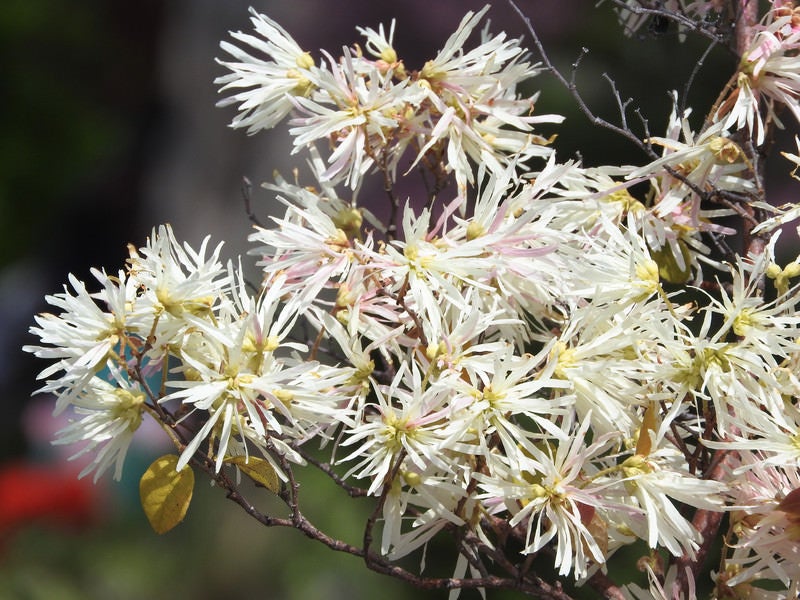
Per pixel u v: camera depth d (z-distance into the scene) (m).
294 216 0.53
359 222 0.53
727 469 0.49
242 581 1.13
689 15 0.58
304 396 0.48
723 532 0.68
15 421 1.48
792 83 0.52
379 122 0.52
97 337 0.48
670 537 0.48
